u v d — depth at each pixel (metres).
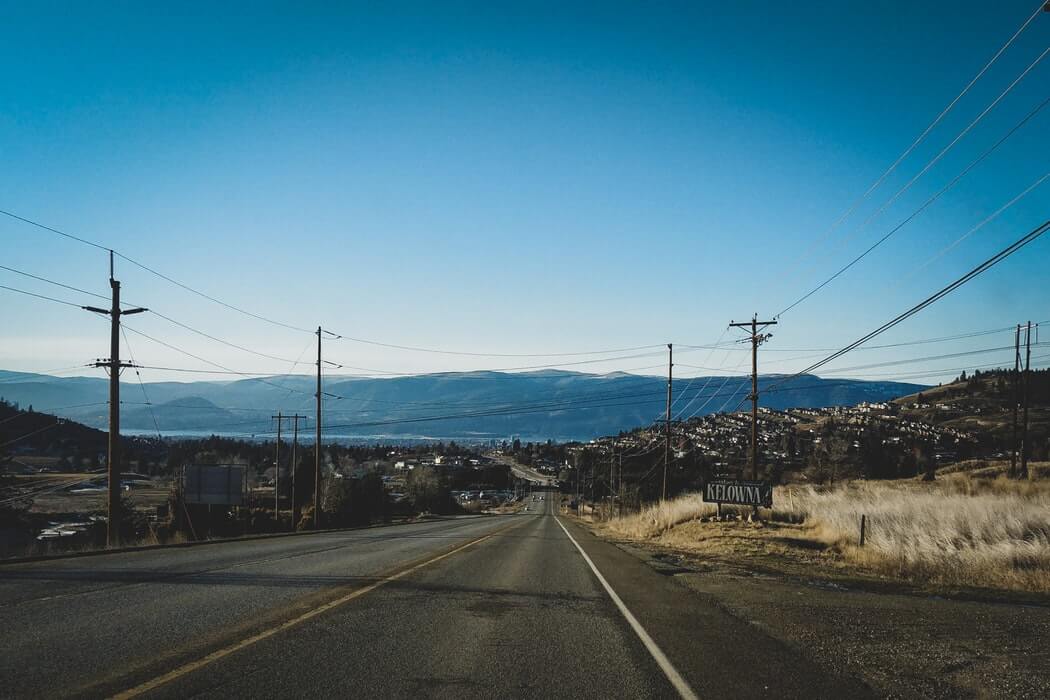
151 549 20.73
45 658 6.83
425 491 111.06
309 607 10.06
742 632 9.42
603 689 6.49
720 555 23.53
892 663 7.88
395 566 16.19
